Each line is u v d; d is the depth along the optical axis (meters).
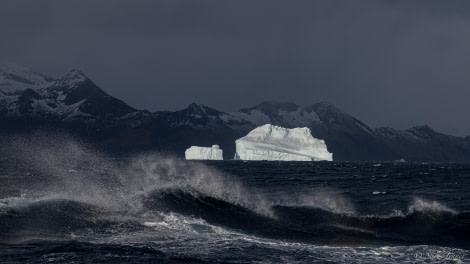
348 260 19.62
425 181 81.31
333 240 24.47
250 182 69.12
